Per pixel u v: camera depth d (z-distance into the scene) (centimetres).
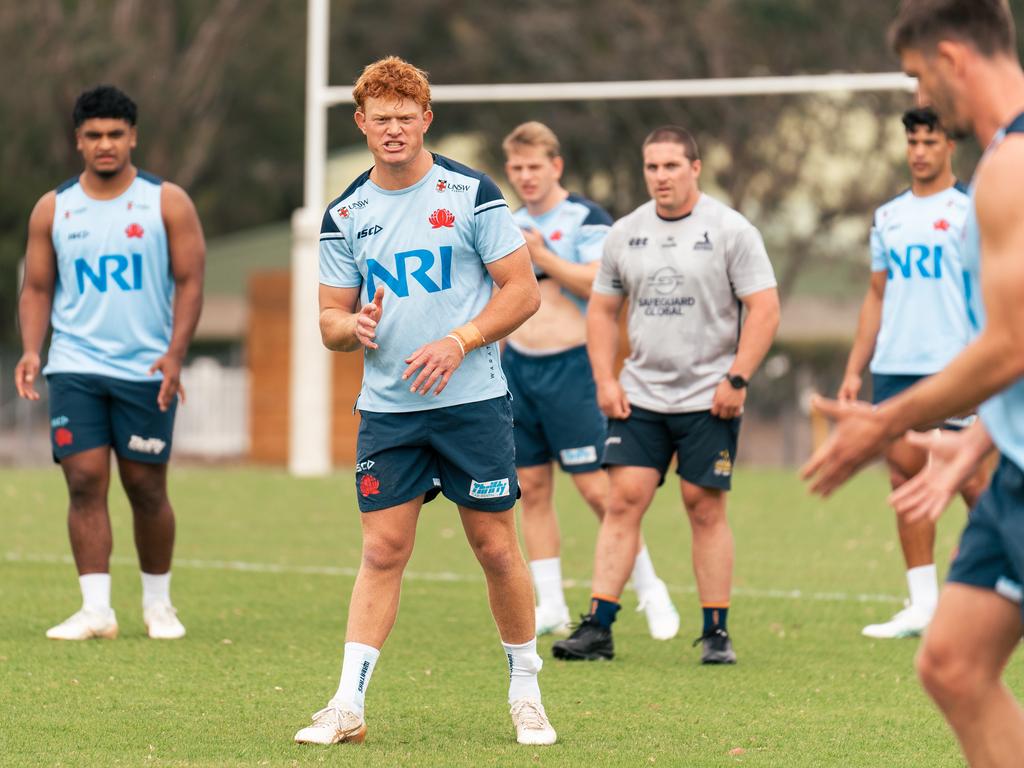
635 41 11969
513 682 2033
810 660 2675
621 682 2458
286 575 3694
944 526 4919
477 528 1992
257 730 2039
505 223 1964
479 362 1972
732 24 11788
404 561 2005
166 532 2814
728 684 2442
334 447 8206
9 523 4688
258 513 5081
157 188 2788
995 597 1370
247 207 17150
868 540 4497
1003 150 1259
